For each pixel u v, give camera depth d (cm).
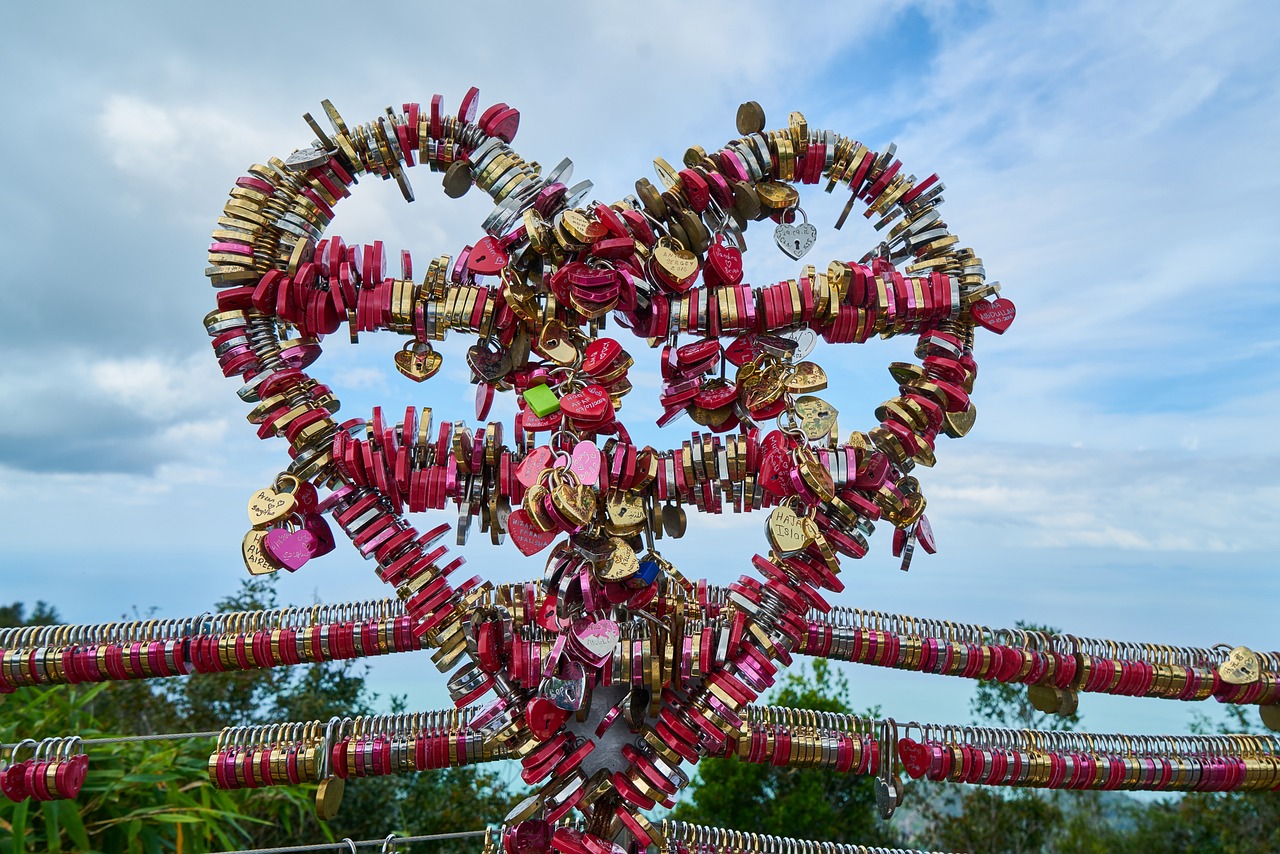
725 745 190
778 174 178
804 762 196
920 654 194
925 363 176
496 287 165
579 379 160
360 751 181
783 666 168
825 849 197
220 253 162
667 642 160
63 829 295
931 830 579
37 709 342
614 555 156
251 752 181
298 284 159
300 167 166
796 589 167
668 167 170
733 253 171
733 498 170
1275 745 214
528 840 163
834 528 167
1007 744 200
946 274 176
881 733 198
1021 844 571
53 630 182
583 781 161
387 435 161
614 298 158
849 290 170
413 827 466
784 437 166
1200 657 208
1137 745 208
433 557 164
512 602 178
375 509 162
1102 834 598
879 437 171
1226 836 562
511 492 161
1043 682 200
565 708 153
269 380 160
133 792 317
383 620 190
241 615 189
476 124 171
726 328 166
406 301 162
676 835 193
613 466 158
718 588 197
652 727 165
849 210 187
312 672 504
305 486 164
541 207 163
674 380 169
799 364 169
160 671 183
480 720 160
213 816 324
